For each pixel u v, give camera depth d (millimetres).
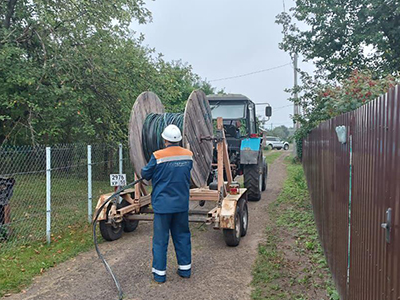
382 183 2393
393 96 2197
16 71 8734
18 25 10531
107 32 10766
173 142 4832
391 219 2150
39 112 9336
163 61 12125
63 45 10008
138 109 6273
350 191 3498
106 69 9812
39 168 8508
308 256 5504
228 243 5934
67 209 8555
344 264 3729
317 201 6805
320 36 13109
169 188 4648
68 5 9555
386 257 2246
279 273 4824
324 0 12336
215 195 6129
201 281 4664
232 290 4387
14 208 8469
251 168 9711
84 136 11898
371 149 2715
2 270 4934
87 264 5316
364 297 2850
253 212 8688
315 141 7801
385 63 12375
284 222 7539
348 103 6660
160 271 4621
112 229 6426
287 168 20062
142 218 6406
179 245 4781
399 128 2047
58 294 4332
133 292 4375
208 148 6617
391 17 11641
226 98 10227
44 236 6605
